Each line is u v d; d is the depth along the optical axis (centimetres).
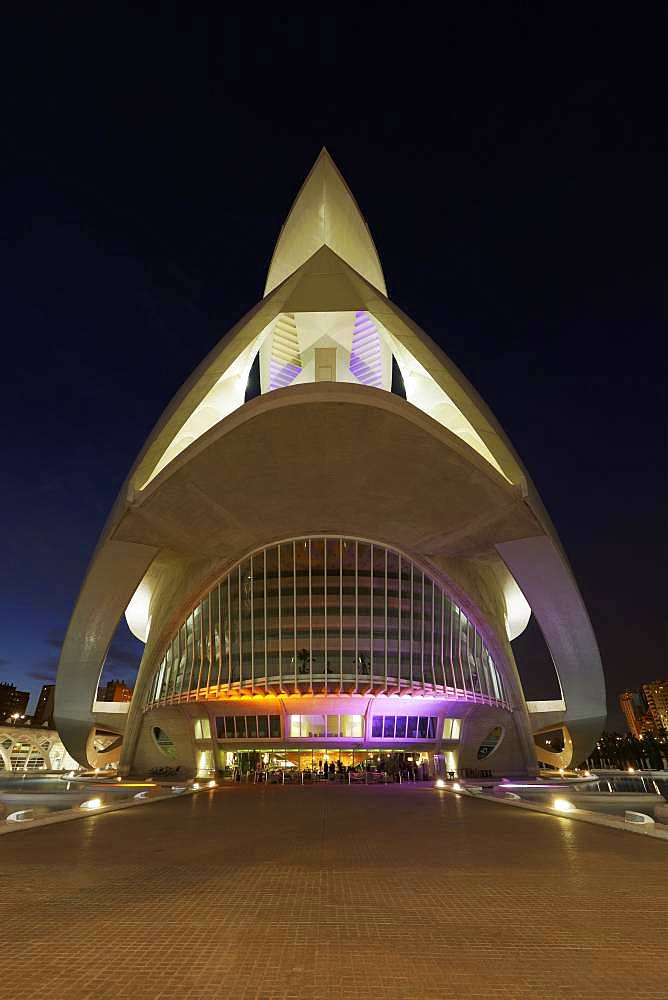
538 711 3600
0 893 584
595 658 3309
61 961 398
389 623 3231
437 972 378
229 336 2858
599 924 476
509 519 2856
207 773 3272
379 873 672
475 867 705
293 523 3136
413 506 2934
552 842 899
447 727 3272
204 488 2723
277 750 3241
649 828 960
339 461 2653
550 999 338
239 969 383
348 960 399
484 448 3017
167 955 409
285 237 3869
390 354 4169
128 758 3450
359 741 3133
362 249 3872
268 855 796
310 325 3884
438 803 1627
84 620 3228
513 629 4369
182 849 850
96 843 912
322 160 3506
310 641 3191
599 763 10112
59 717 3344
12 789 2523
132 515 2736
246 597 3309
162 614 3538
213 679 3231
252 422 2433
